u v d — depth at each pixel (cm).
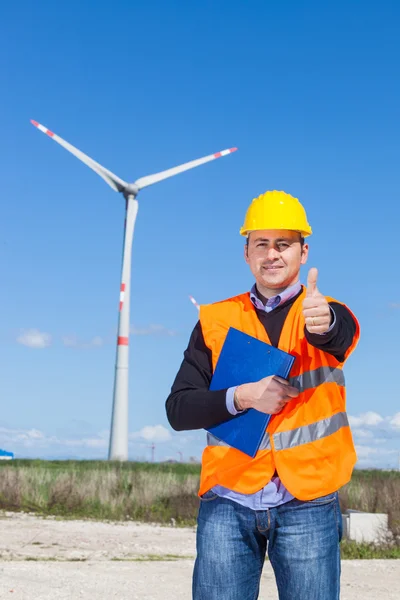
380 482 1752
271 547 295
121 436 4025
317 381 295
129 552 1096
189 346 322
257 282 317
